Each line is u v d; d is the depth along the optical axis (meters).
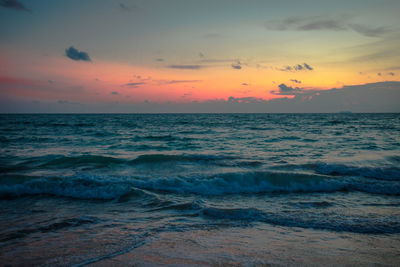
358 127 32.72
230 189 6.37
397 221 3.87
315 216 4.14
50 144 16.28
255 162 9.55
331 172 7.76
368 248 2.89
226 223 3.87
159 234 3.38
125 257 2.60
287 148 13.86
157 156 10.45
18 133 24.56
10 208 4.95
